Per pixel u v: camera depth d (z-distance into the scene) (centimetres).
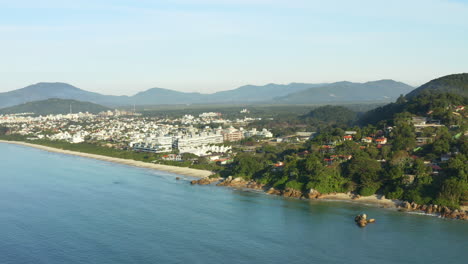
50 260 14325
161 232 16725
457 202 18175
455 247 14675
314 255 14375
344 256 14250
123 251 14962
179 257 14412
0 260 14325
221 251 14850
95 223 17888
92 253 14838
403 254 14250
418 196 19025
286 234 16300
